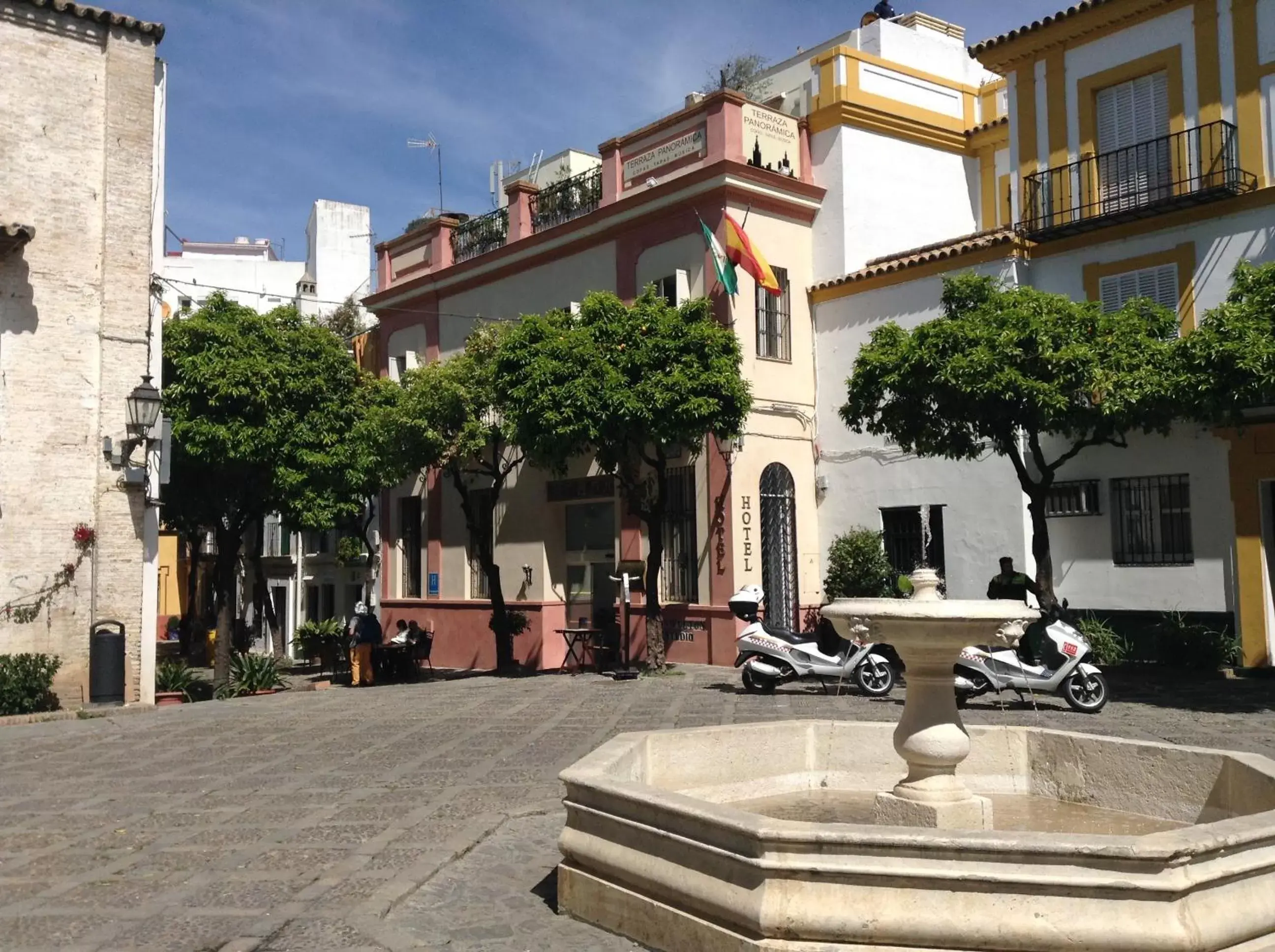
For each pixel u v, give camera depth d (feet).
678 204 67.05
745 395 56.75
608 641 69.82
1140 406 44.65
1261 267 47.19
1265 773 18.52
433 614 86.12
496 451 71.31
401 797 28.91
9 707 47.80
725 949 15.25
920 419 51.19
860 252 69.00
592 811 18.30
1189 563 53.26
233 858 22.84
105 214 53.42
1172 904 13.65
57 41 53.21
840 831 14.64
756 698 48.91
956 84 76.28
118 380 53.31
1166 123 56.24
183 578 146.92
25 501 50.93
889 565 62.44
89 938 17.85
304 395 66.54
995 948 13.87
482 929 18.22
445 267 86.94
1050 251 59.11
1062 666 42.86
